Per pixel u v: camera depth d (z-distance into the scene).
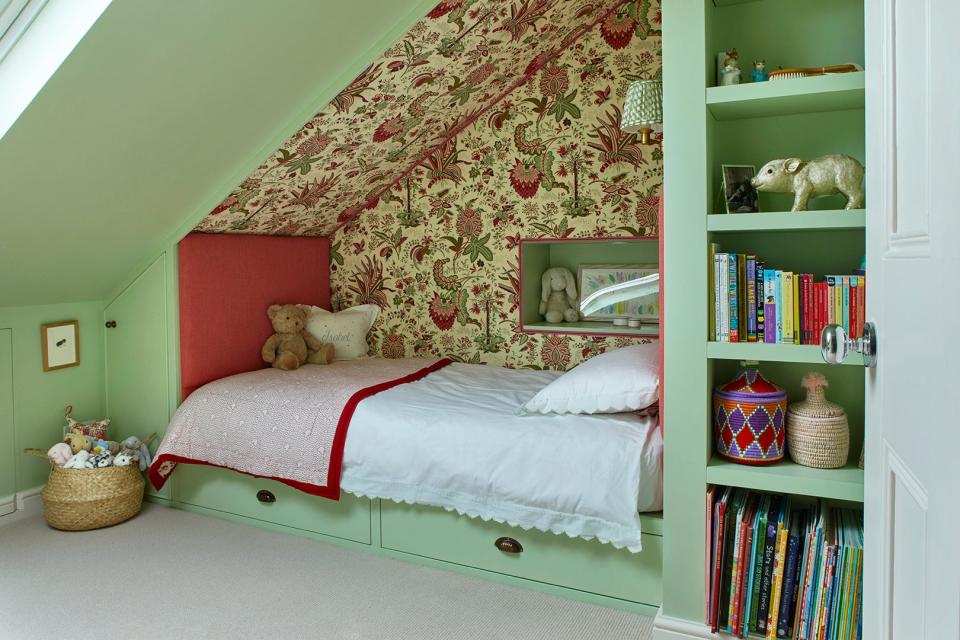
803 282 1.92
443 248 3.75
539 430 2.41
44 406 3.19
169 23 2.06
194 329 3.25
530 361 3.60
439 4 2.50
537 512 2.32
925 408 0.84
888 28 1.06
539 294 3.74
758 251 2.17
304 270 3.88
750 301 1.98
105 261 3.11
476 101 3.39
